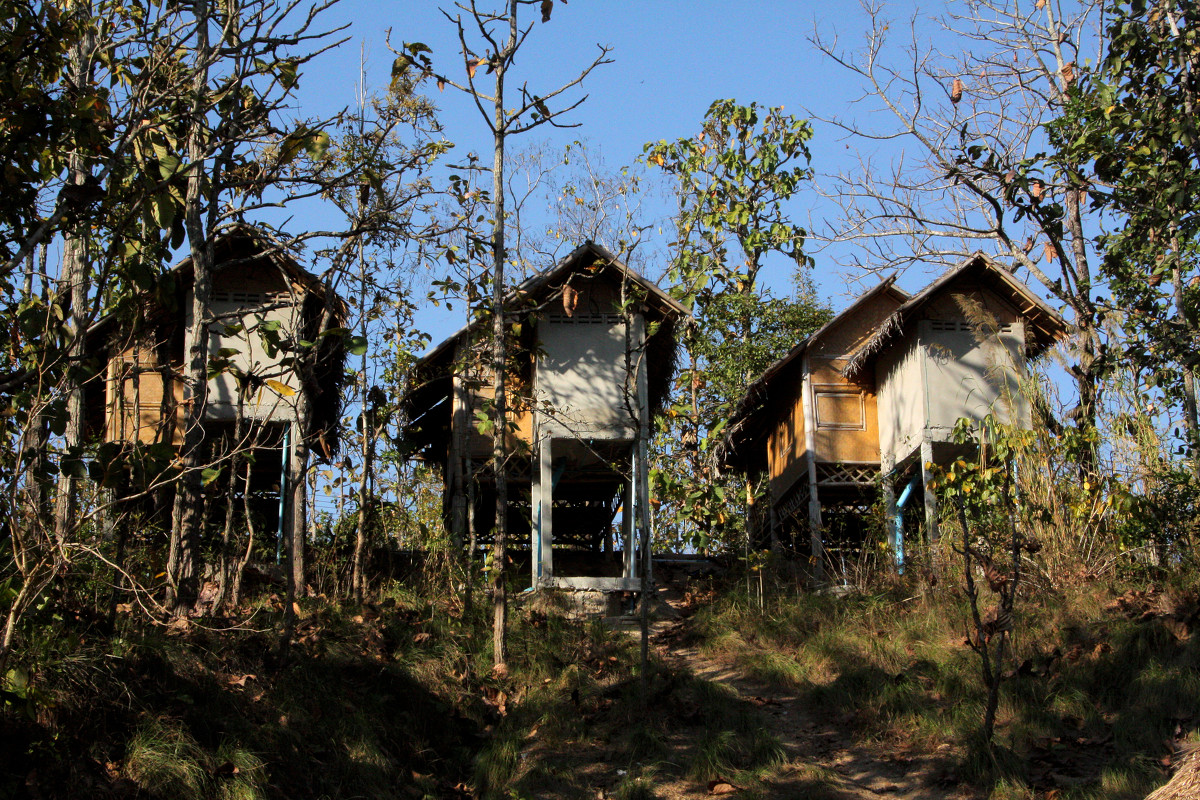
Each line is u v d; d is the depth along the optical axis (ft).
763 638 46.55
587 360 59.00
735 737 34.58
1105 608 42.04
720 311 75.20
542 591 54.08
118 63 30.86
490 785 32.94
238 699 31.50
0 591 24.49
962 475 49.88
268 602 39.83
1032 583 45.29
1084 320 54.08
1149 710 34.09
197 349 37.09
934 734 34.88
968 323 62.59
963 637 42.09
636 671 41.70
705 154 79.30
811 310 78.33
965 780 31.68
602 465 64.08
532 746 35.55
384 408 48.49
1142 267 51.13
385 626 41.09
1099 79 50.44
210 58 30.60
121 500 25.52
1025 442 48.42
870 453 67.15
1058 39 64.64
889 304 69.77
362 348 30.55
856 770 33.76
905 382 63.72
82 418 36.22
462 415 60.03
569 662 42.29
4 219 26.40
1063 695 36.22
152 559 30.68
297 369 30.60
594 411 58.29
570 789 32.53
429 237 40.93
